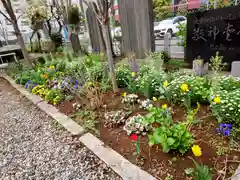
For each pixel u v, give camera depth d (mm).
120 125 1896
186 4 6203
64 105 2619
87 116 2182
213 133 1561
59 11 6641
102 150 1602
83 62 3664
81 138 1830
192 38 3357
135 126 1716
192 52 3418
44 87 3217
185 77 2195
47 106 2711
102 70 3172
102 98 2516
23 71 4406
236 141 1435
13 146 1910
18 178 1479
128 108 2166
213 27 3037
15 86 3916
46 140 1924
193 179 1174
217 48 3076
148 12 3822
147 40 4066
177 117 1846
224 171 1194
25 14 6969
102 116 2121
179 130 1388
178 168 1278
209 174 1142
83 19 6285
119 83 2852
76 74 3014
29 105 2918
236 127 1527
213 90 1843
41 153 1734
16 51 7000
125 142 1646
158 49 4844
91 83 2619
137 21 4121
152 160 1391
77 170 1462
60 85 2924
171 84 2131
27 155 1737
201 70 2586
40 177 1457
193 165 1280
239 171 1176
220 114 1618
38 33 7465
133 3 4039
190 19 3297
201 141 1490
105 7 2297
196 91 1960
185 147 1354
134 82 2527
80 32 6469
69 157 1619
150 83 2307
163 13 7617
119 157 1484
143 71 2732
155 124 1638
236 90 1758
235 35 2818
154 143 1404
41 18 6836
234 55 2896
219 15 2918
